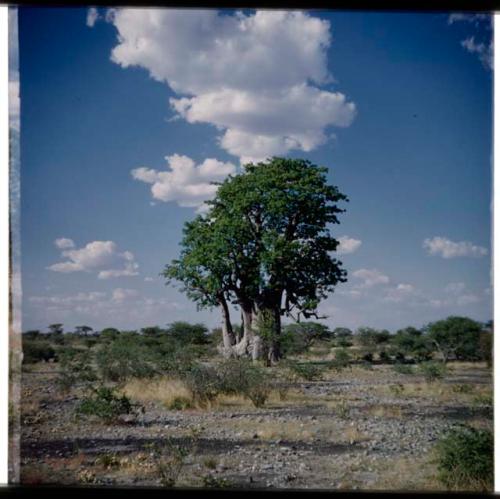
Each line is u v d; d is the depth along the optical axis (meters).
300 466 10.68
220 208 38.31
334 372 27.19
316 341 40.44
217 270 35.59
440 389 19.92
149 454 11.38
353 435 12.83
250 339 34.84
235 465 10.76
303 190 35.88
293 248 34.81
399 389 19.98
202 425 13.99
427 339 35.34
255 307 35.31
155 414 15.39
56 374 23.52
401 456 11.29
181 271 36.84
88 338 41.84
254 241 36.59
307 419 14.77
